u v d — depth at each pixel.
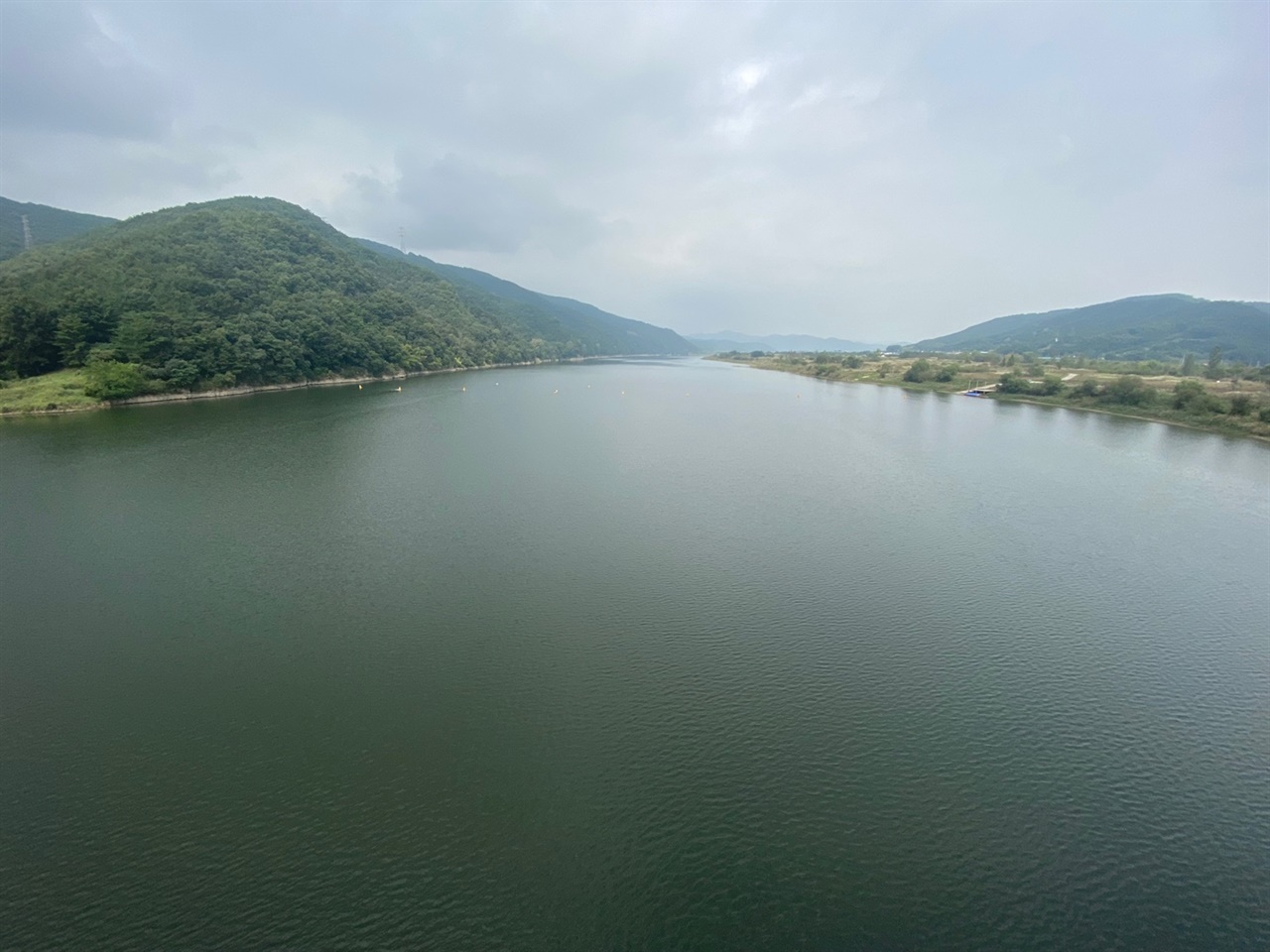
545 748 18.31
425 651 23.23
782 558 32.28
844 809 16.39
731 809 16.27
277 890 13.88
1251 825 16.23
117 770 17.31
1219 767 18.28
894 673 22.41
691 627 25.23
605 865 14.63
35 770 17.28
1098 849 15.45
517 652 23.23
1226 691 21.83
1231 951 13.02
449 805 16.19
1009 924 13.51
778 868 14.68
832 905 13.82
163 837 15.16
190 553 31.80
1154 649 24.44
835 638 24.67
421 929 13.08
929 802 16.67
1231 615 27.28
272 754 17.94
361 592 27.81
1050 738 19.30
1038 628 25.86
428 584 28.67
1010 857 15.16
